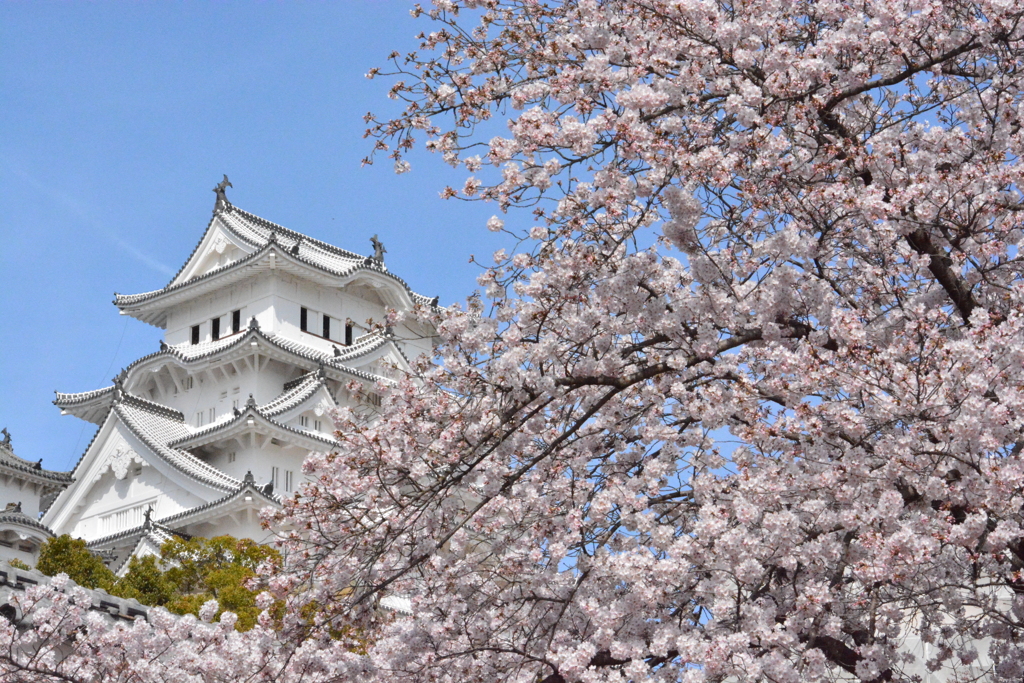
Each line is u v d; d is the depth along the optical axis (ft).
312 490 37.50
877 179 34.78
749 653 29.48
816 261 34.81
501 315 38.68
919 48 36.24
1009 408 30.53
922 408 30.78
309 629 37.04
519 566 37.83
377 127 38.42
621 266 35.01
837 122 35.81
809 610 29.50
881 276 35.47
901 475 31.55
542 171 34.99
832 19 36.58
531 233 37.24
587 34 36.35
